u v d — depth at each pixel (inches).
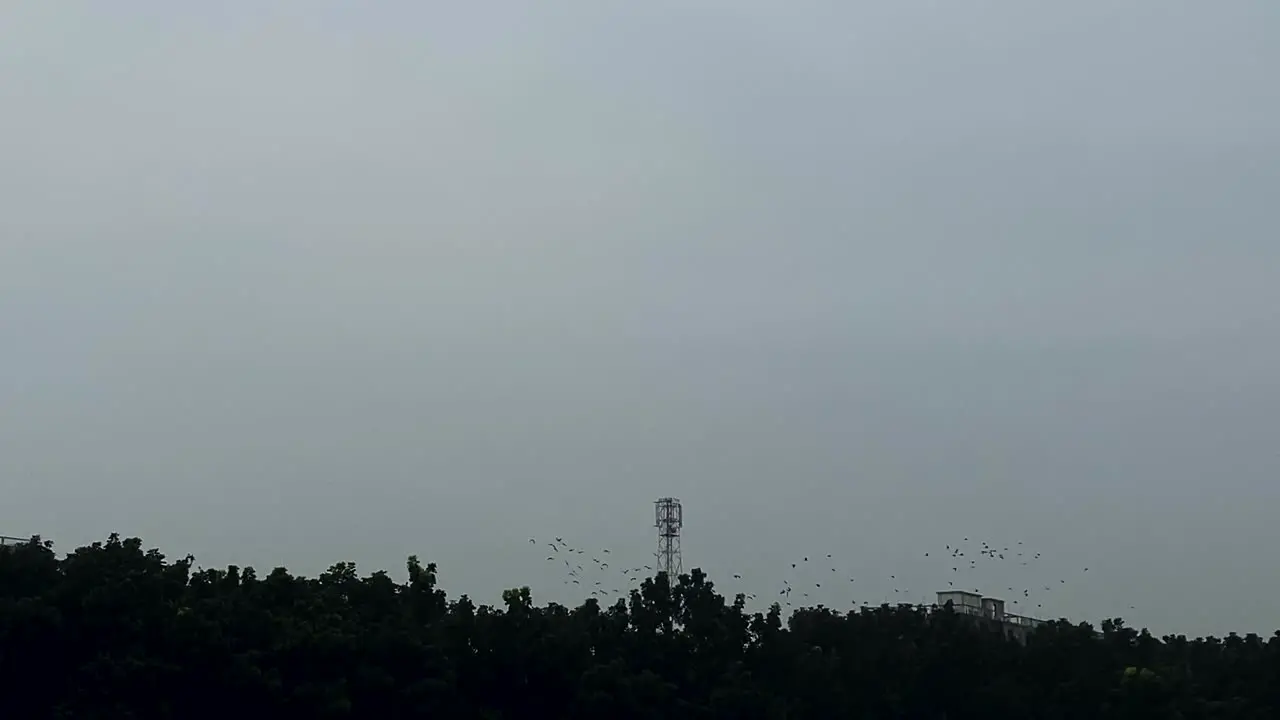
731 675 2989.7
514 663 2822.3
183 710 2506.2
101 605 2456.9
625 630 3088.1
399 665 2689.5
